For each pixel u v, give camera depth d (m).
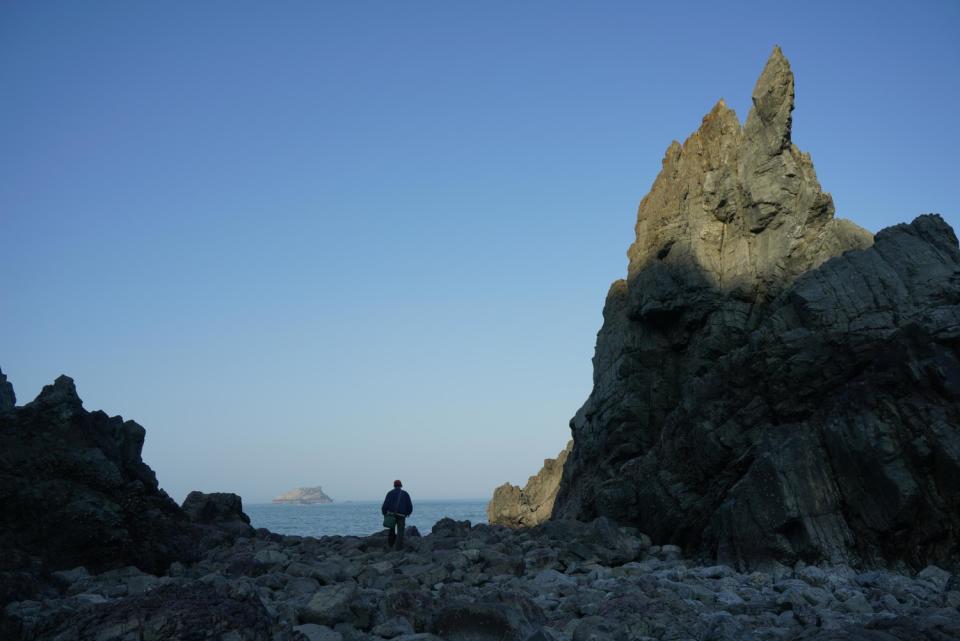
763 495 24.31
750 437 27.31
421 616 16.58
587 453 39.97
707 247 35.00
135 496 26.67
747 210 33.84
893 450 22.50
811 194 32.12
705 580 21.92
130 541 25.06
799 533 23.52
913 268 26.16
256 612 13.65
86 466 25.62
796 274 32.16
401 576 21.80
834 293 27.02
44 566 22.36
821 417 25.28
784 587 20.25
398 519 29.06
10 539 23.06
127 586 21.19
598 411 39.25
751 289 33.19
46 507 24.03
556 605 19.12
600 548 26.48
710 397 30.06
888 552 22.25
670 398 35.47
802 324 27.56
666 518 29.48
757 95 33.69
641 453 35.56
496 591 17.83
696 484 29.20
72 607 18.42
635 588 20.17
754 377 28.59
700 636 15.05
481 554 24.81
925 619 14.30
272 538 36.06
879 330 25.39
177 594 13.91
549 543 30.25
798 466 24.23
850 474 23.48
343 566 24.48
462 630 15.14
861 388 24.42
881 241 27.61
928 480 22.06
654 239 37.25
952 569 20.94
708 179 35.31
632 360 37.12
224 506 37.28
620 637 14.79
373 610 16.67
